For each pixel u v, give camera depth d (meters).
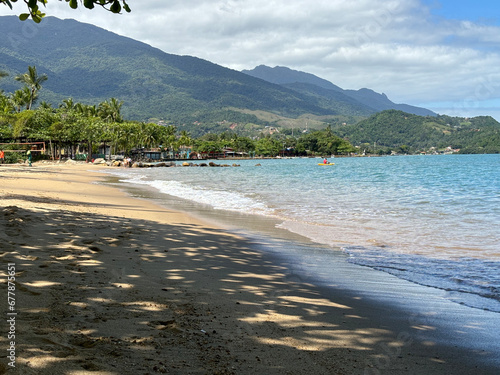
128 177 40.81
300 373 3.29
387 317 4.91
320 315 4.83
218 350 3.58
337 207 16.41
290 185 29.11
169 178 39.50
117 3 5.29
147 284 5.49
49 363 2.98
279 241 9.88
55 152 86.31
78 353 3.21
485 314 5.09
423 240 10.09
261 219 13.29
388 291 6.05
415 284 6.45
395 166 73.38
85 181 31.11
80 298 4.57
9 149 64.25
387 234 10.89
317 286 6.24
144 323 4.03
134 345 3.49
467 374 3.47
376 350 3.91
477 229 11.62
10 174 32.34
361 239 10.19
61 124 73.94
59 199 15.62
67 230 8.80
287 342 3.93
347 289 6.13
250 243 9.52
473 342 4.20
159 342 3.61
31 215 10.14
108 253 7.17
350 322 4.66
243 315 4.60
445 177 39.03
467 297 5.81
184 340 3.71
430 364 3.64
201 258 7.59
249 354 3.57
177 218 12.97
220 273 6.58
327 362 3.54
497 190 24.42
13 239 7.36
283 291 5.81
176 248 8.27
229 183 31.50
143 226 10.71
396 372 3.43
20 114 70.56
